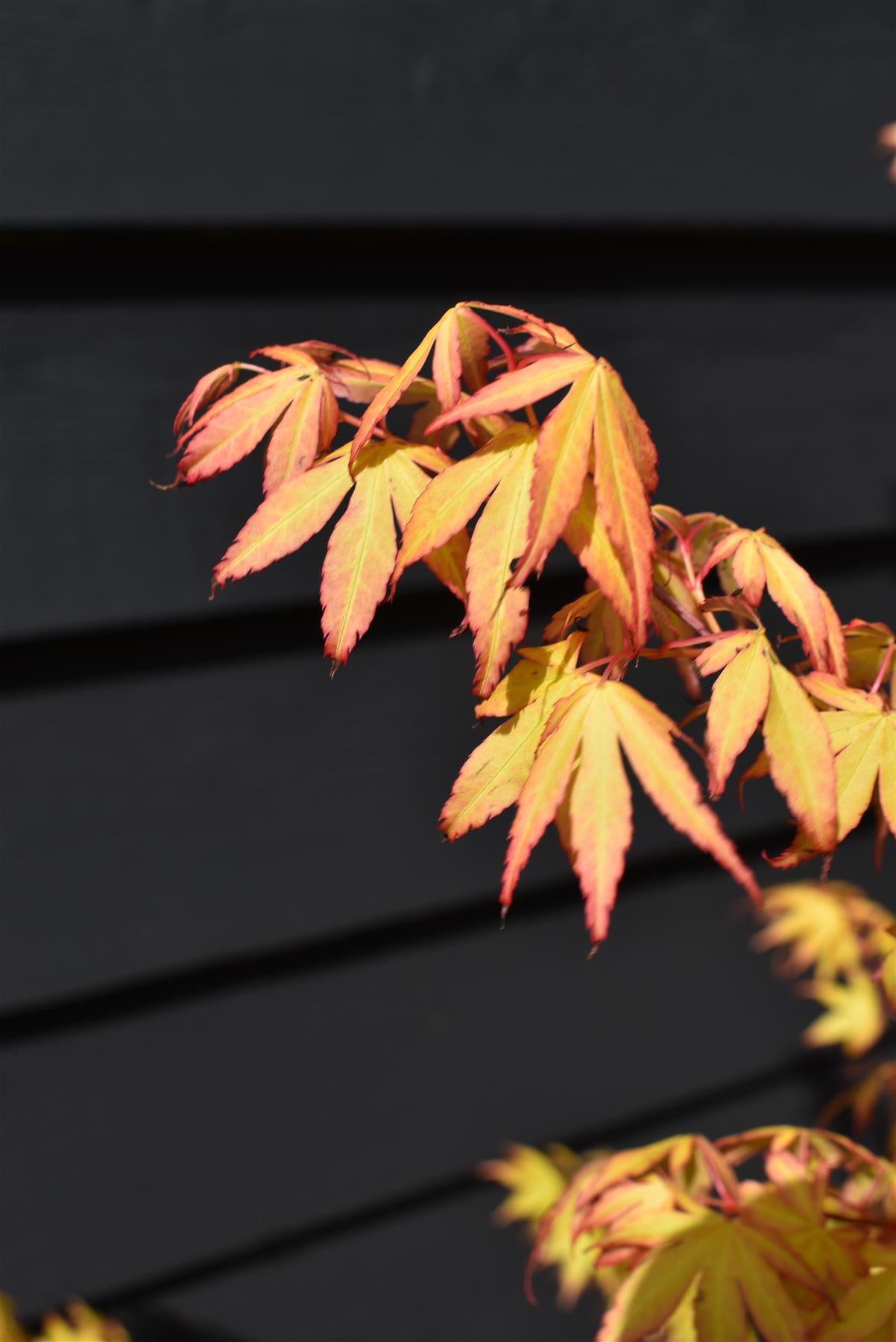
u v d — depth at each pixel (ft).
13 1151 4.28
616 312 4.50
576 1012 5.24
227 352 3.92
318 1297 5.04
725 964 5.56
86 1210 4.42
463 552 3.03
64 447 3.76
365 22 3.81
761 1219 3.22
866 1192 3.27
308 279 3.99
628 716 2.94
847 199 4.74
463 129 4.00
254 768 4.31
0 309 3.61
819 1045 5.87
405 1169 4.97
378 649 4.45
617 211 4.30
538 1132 5.23
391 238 4.04
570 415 2.91
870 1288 3.15
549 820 2.92
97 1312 4.55
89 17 3.51
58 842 4.05
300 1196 4.79
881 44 4.72
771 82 4.52
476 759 2.98
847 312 5.00
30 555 3.77
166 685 4.14
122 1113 4.43
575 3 4.12
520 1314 5.46
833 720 3.00
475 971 5.00
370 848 4.55
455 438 3.17
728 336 4.75
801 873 5.65
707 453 4.78
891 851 5.87
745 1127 5.85
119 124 3.54
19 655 3.92
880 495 5.20
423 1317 5.27
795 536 5.04
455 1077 5.02
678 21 4.31
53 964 4.09
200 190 3.67
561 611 3.02
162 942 4.25
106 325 3.75
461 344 3.00
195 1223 4.61
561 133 4.16
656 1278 3.19
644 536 2.92
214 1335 4.84
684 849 5.29
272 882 4.40
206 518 4.00
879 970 3.10
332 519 4.14
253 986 4.59
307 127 3.77
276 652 4.29
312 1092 4.75
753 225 4.57
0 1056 4.22
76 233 3.59
